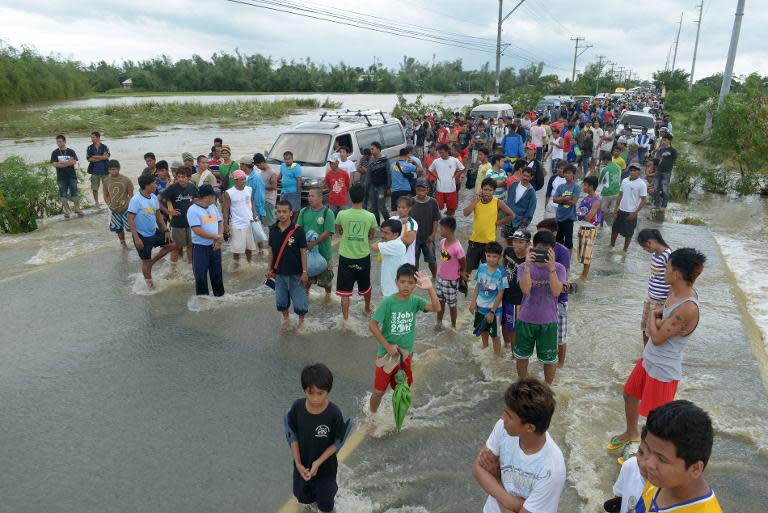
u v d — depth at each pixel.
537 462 2.55
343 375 5.89
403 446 4.70
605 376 5.82
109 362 6.11
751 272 9.96
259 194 9.45
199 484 4.25
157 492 4.16
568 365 6.05
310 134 12.30
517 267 5.53
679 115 42.84
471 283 8.48
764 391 5.54
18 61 56.91
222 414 5.17
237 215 8.88
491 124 20.08
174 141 28.75
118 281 8.52
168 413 5.18
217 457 4.56
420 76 100.44
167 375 5.86
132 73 91.12
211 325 7.06
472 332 6.90
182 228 8.48
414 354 6.30
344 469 4.39
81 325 7.00
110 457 4.55
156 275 8.78
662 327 3.99
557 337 5.52
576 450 4.57
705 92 48.12
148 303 7.71
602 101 40.22
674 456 1.98
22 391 5.52
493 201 7.77
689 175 16.95
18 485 4.23
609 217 12.66
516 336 5.35
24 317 7.21
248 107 50.81
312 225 7.18
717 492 4.13
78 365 6.04
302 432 3.47
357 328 7.00
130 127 35.12
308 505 4.03
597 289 8.36
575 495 4.12
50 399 5.39
